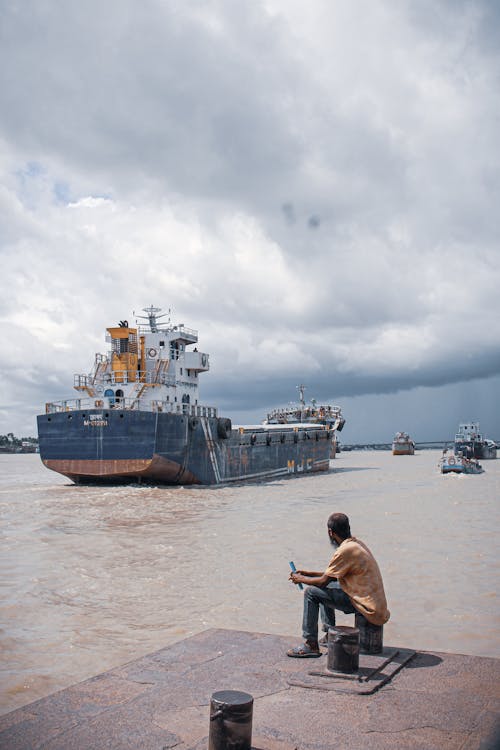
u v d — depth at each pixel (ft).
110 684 25.86
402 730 21.27
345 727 21.53
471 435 400.06
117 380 170.81
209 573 60.23
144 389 172.04
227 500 132.46
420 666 27.71
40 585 55.62
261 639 32.07
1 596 51.98
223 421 177.58
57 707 23.59
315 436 247.50
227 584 55.62
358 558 28.91
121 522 97.55
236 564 64.44
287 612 46.75
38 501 129.39
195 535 84.17
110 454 154.40
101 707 23.54
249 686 25.46
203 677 26.50
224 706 19.62
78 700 24.23
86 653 38.29
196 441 166.09
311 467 243.19
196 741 20.71
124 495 141.90
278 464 215.10
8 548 74.43
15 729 21.75
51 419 159.84
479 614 45.75
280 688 25.20
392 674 26.43
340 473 243.60
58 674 34.91
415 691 24.72
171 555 69.67
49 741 20.79
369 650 29.04
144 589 53.98
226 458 180.86
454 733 21.02
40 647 39.47
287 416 356.18
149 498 135.85
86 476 157.28
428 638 40.47
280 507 119.34
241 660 28.68
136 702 23.95
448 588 53.52
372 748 20.01
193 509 115.65
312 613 29.58
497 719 22.11
